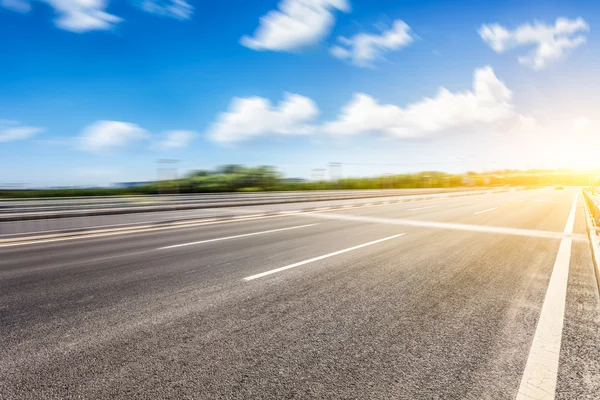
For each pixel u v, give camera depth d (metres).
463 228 10.11
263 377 2.23
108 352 2.55
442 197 34.16
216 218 12.45
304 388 2.11
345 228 10.16
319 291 4.04
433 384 2.16
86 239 8.16
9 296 3.85
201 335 2.85
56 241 7.84
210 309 3.45
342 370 2.32
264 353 2.54
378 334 2.88
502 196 36.47
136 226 9.95
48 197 18.70
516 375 2.28
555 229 9.95
